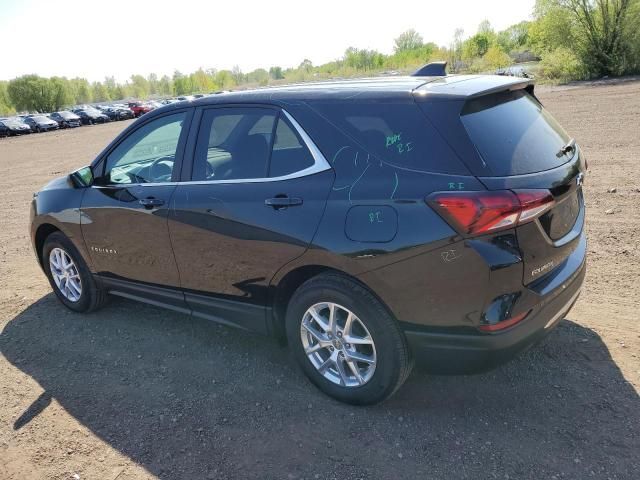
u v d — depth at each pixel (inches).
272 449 113.2
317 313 122.6
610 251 201.0
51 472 111.5
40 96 3663.9
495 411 119.3
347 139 115.0
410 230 103.4
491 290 100.6
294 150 122.4
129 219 153.2
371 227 107.5
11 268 243.8
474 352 105.7
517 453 106.7
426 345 109.5
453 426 115.6
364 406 123.4
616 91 824.9
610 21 1155.9
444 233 100.5
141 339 164.6
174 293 152.3
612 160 345.4
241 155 132.0
